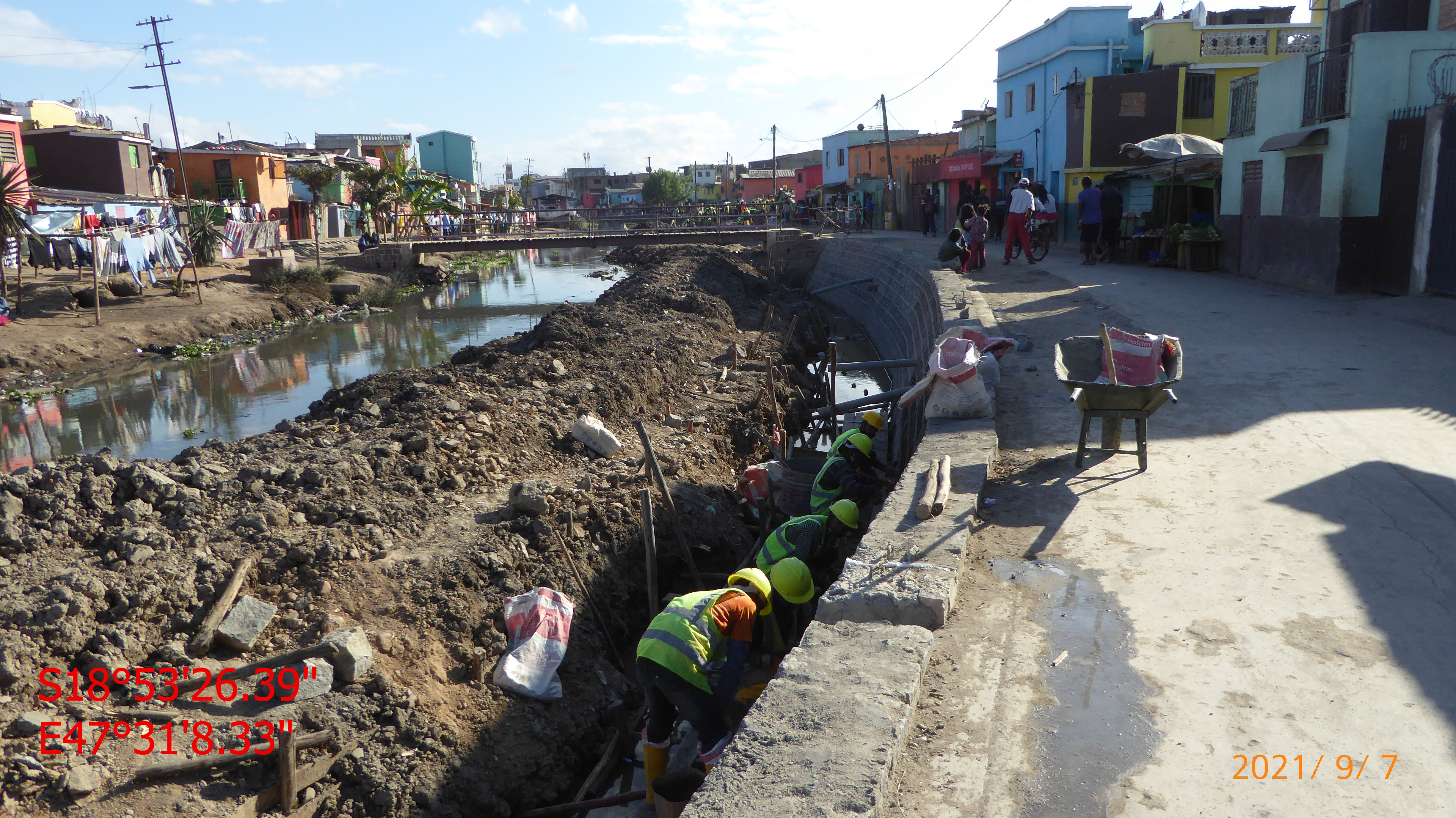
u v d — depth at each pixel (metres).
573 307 18.27
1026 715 3.72
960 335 9.90
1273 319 11.77
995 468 6.82
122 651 5.09
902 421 12.91
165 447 14.33
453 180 70.06
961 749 3.51
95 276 23.34
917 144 57.06
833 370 14.45
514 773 5.44
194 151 44.81
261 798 4.53
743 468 11.59
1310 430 7.12
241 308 27.27
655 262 34.53
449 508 7.59
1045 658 4.15
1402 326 10.85
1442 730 3.46
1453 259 11.64
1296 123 14.70
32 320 22.62
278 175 48.88
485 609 6.41
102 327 22.86
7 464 13.41
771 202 55.94
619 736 6.09
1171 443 7.07
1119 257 21.64
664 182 111.00
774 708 3.64
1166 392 6.62
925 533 5.35
